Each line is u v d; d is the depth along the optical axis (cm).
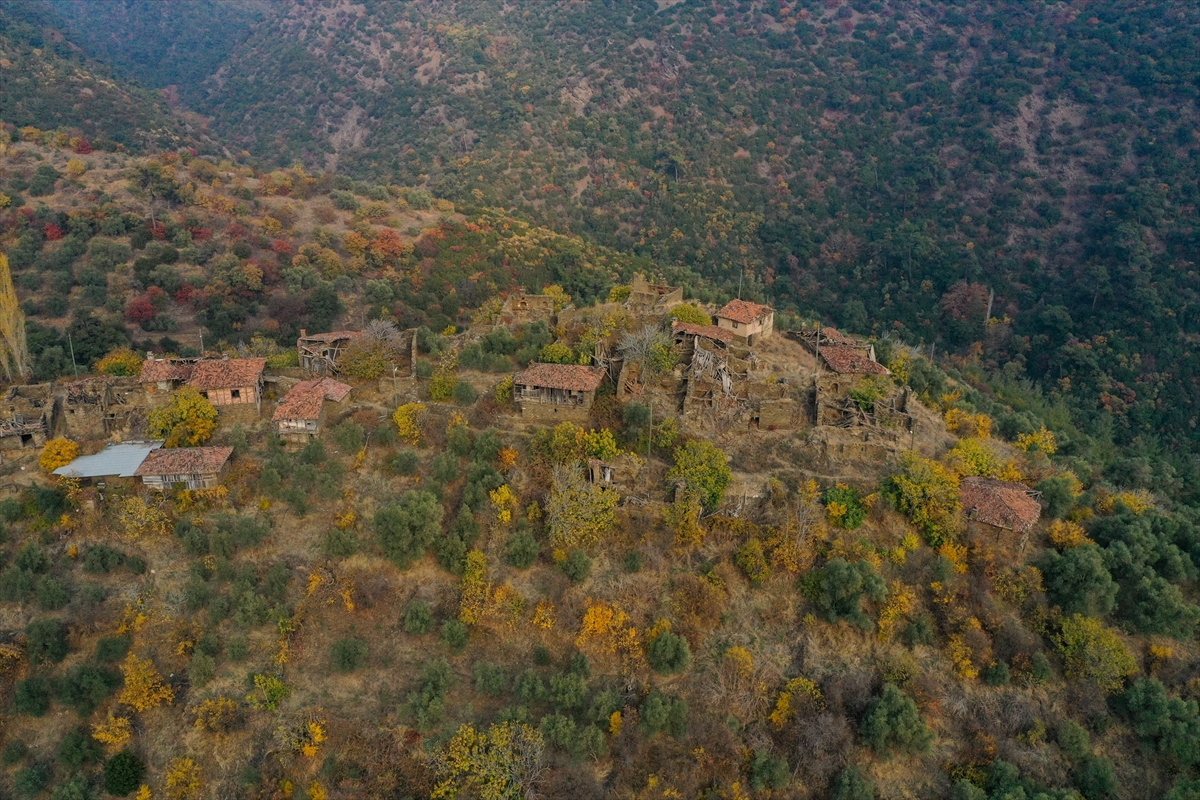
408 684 6712
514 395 8600
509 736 6244
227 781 6188
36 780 6106
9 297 9256
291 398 8206
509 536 7444
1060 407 15475
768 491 7744
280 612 6819
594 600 7112
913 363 10781
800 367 9875
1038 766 6756
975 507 7931
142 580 7031
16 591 6738
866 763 6656
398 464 7912
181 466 7475
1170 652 7444
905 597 7262
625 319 10056
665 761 6431
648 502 7675
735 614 7238
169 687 6456
